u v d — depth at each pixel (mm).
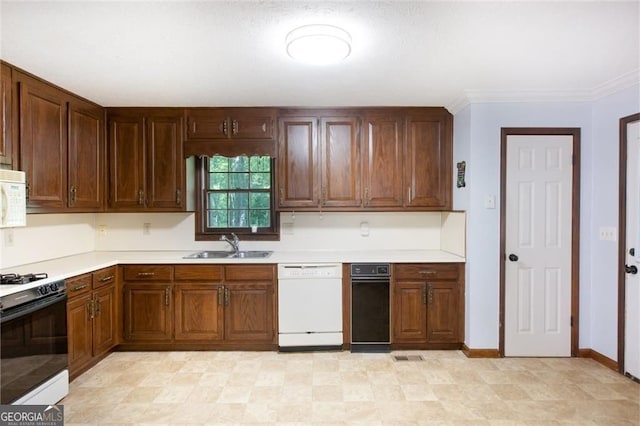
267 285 3076
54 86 2648
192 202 3543
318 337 3074
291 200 3314
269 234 3609
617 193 2713
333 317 3078
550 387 2492
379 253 3451
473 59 2232
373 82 2646
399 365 2838
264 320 3080
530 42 1998
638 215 2568
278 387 2494
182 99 3047
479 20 1757
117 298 3053
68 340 2449
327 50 1959
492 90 2818
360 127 3314
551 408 2234
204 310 3072
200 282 3072
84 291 2631
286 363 2875
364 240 3625
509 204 2973
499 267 2961
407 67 2359
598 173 2887
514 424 2074
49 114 2598
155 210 3281
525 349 2986
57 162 2676
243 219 3648
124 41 1973
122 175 3262
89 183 3043
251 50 2090
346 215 3639
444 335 3088
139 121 3252
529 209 2977
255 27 1824
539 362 2895
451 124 3312
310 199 3314
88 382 2557
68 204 2795
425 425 2066
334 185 3320
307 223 3629
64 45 2016
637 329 2568
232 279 3072
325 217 3627
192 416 2156
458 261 3061
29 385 2025
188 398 2354
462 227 3102
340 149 3316
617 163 2711
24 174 2242
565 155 2953
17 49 2061
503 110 2947
